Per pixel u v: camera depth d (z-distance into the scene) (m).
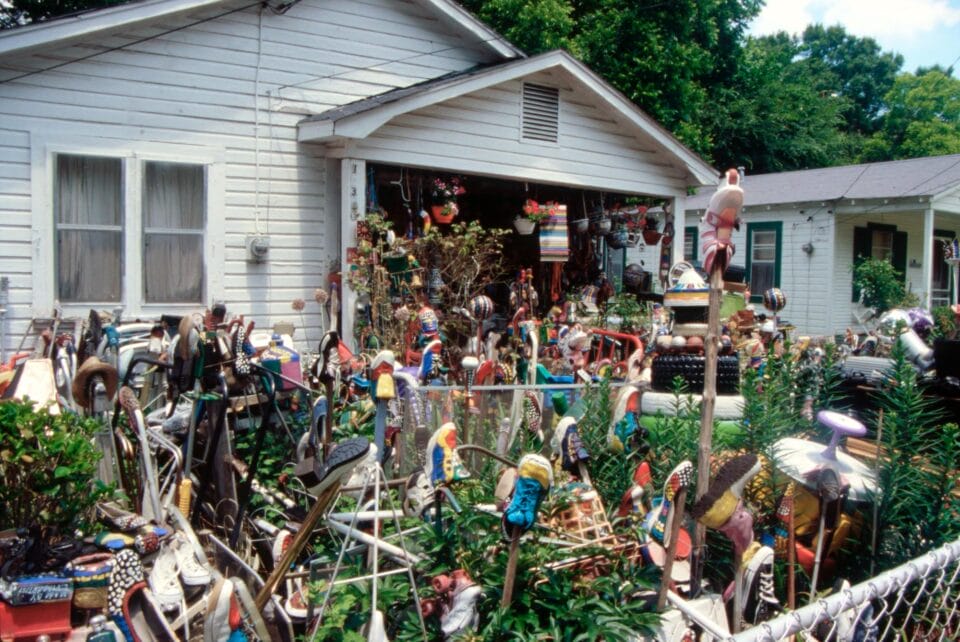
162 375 5.74
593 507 3.96
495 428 5.09
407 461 4.73
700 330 5.63
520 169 9.56
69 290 7.61
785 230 17.59
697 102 19.83
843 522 4.39
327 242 9.00
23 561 3.07
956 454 4.10
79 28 7.27
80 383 4.02
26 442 3.35
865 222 17.67
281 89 8.71
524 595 3.28
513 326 8.37
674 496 3.50
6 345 7.30
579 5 18.08
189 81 8.12
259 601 3.17
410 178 9.47
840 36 45.19
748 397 4.73
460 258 9.01
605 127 10.33
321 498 3.18
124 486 4.23
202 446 4.84
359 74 9.29
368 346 8.16
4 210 7.28
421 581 3.50
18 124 7.29
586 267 11.80
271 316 8.67
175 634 3.06
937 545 4.01
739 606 3.56
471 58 10.22
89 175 7.68
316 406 4.65
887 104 41.62
